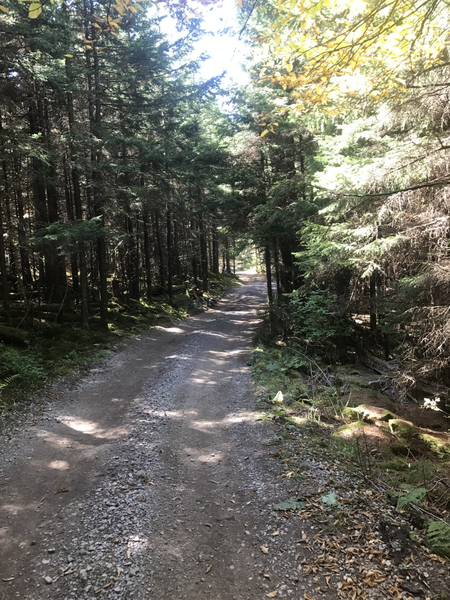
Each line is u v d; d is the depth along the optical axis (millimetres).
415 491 4582
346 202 7824
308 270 10305
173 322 22453
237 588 3662
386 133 8945
